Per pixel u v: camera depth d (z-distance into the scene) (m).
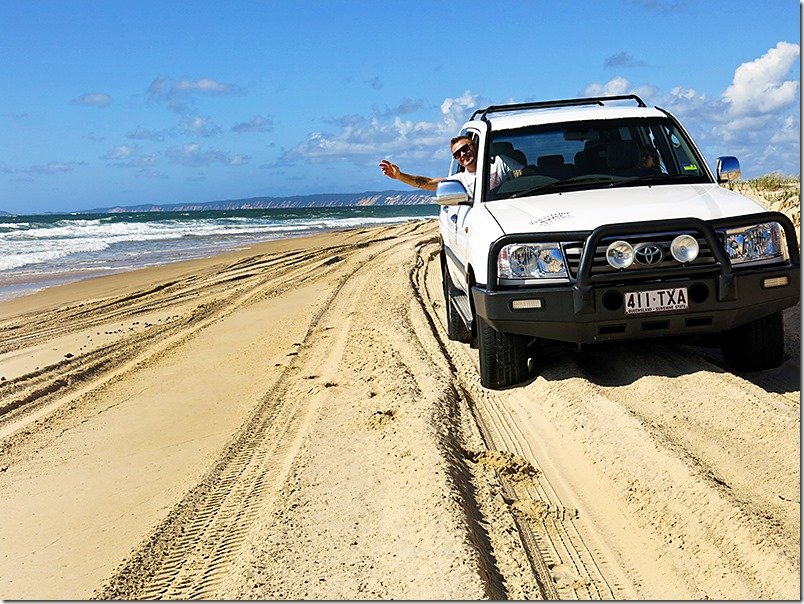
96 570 4.46
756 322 6.21
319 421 6.46
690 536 3.99
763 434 4.92
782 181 17.03
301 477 5.29
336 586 3.87
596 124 7.39
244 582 4.00
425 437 5.45
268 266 19.48
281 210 121.62
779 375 6.30
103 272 22.08
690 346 7.39
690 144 7.28
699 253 5.77
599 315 5.78
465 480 4.91
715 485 4.27
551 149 7.29
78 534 4.97
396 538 4.26
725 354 6.55
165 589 4.16
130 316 13.16
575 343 6.21
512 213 6.49
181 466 5.96
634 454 4.87
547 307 5.86
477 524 4.35
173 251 29.45
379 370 7.75
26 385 8.78
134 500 5.42
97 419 7.36
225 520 4.92
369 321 10.41
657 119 7.41
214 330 11.06
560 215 6.16
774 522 3.89
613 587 3.75
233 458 6.00
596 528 4.31
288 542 4.38
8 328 13.01
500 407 6.34
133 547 4.68
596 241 5.77
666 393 5.73
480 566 3.81
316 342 9.70
